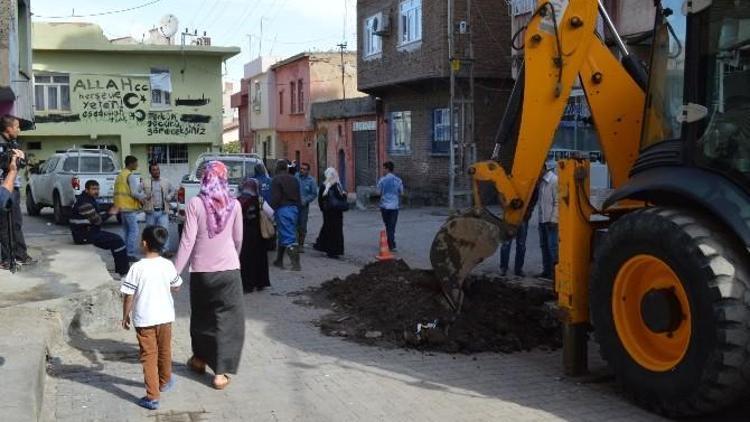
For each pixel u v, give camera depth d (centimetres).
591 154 1908
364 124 3238
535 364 705
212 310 628
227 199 633
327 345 775
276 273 1260
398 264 1021
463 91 2464
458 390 625
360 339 793
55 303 775
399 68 2669
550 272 1170
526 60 711
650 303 554
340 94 4066
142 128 3372
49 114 3238
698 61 559
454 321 787
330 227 1464
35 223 2152
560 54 699
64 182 2053
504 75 2430
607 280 598
